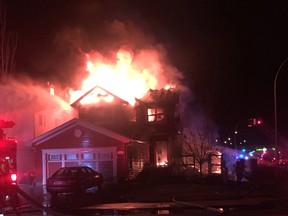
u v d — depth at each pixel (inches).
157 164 1444.4
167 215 546.6
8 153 502.3
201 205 636.1
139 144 1366.9
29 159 1397.6
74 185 898.7
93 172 983.0
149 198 776.9
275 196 745.6
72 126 1240.2
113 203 724.0
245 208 610.2
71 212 623.8
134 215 561.3
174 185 1027.9
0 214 546.9
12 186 500.1
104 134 1222.9
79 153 1230.9
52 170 1240.2
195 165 1397.6
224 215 528.1
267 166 1581.0
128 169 1230.9
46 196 911.0
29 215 588.4
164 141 1466.5
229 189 881.5
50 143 1248.8
